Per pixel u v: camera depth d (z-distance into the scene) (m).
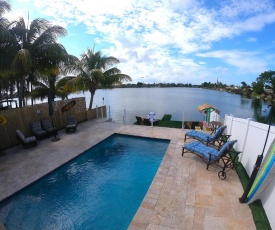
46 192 6.39
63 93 19.20
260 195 4.90
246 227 4.29
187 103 47.03
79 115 15.14
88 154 9.48
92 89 17.47
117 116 24.39
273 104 4.60
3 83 14.30
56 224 4.99
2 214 5.36
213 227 4.31
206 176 6.61
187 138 10.82
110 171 7.81
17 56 9.84
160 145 10.55
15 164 7.80
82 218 5.21
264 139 5.64
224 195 5.50
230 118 9.80
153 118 14.27
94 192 6.38
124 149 10.12
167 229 4.27
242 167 7.17
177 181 6.29
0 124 9.16
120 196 6.14
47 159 8.28
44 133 10.74
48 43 11.45
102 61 17.70
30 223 5.04
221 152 6.55
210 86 192.88
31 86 16.78
